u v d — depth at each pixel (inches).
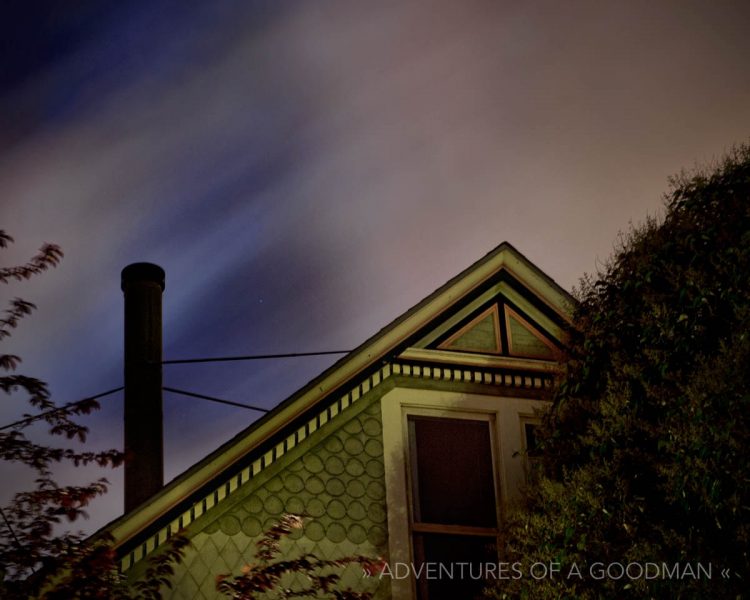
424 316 549.3
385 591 491.2
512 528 474.0
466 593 504.4
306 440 509.4
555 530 445.7
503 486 528.1
